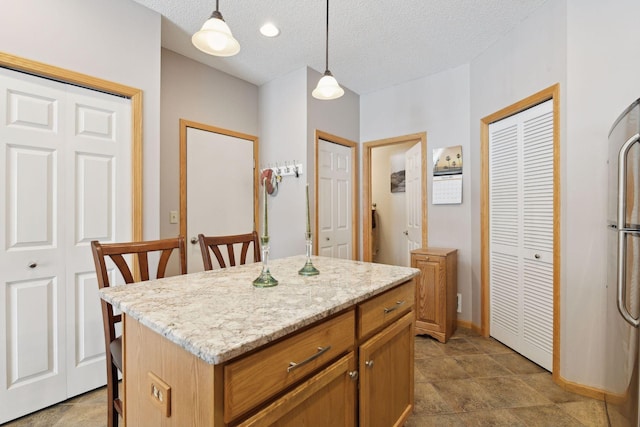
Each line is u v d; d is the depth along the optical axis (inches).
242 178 130.5
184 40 101.0
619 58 67.4
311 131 121.4
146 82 84.1
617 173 55.5
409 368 59.7
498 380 80.4
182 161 110.4
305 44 103.7
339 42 102.2
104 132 77.6
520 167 93.9
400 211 182.1
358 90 142.3
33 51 65.6
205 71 117.8
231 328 31.2
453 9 85.0
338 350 40.9
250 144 134.0
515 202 96.0
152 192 85.5
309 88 120.3
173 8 84.8
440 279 104.4
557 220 78.7
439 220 123.6
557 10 77.6
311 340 36.6
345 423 42.3
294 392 34.1
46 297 69.4
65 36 70.0
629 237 49.1
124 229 80.9
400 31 95.7
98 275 52.4
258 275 57.0
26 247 66.8
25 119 66.2
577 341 74.1
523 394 74.1
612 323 60.5
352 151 144.3
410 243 151.8
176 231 108.6
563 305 76.9
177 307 38.1
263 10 85.8
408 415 59.1
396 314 55.0
